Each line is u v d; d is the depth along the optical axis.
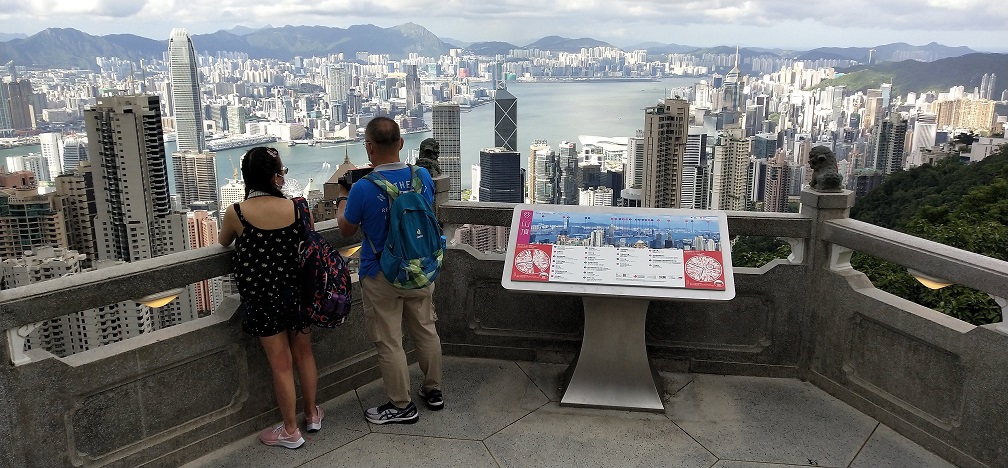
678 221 3.35
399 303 3.07
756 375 3.63
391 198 2.88
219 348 2.89
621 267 3.16
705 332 3.66
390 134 2.91
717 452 2.93
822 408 3.28
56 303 2.34
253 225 2.65
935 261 2.74
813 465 2.82
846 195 3.30
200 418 2.89
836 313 3.33
